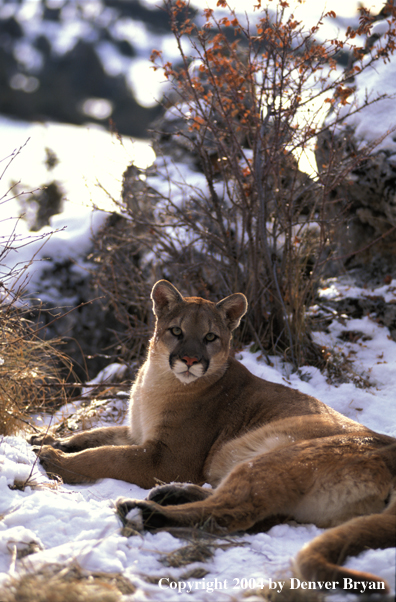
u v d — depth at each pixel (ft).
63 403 27.78
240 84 28.81
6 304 23.75
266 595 12.26
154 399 21.53
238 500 15.66
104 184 38.09
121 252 37.47
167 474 20.22
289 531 15.65
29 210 54.60
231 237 33.88
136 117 180.65
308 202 32.45
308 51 27.81
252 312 30.73
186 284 32.68
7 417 21.27
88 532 14.71
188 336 21.09
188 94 30.78
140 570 13.51
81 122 181.88
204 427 20.99
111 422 27.40
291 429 18.88
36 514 15.39
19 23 264.11
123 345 34.06
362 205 36.63
